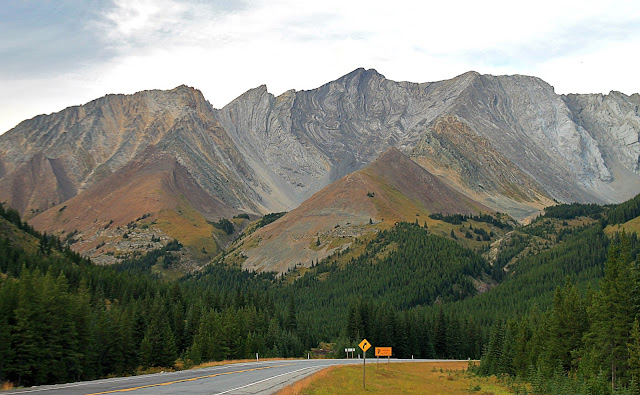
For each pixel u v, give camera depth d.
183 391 40.69
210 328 120.62
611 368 69.75
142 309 126.06
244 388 44.53
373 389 57.50
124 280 175.50
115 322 95.75
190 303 163.12
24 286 74.62
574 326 83.00
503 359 102.44
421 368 108.69
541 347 90.31
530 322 122.06
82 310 85.19
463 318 192.88
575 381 65.88
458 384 81.38
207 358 113.62
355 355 146.12
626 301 69.25
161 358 104.19
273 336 146.75
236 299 183.25
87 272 165.00
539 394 67.38
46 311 76.50
